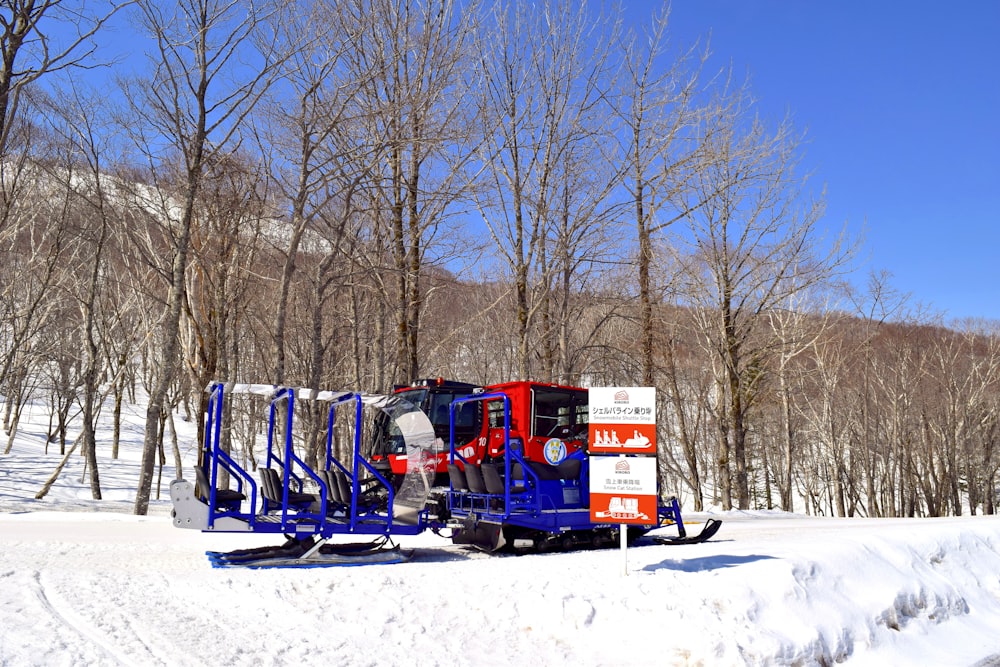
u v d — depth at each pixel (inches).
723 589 312.7
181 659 228.5
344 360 1314.0
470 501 483.2
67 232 1127.0
